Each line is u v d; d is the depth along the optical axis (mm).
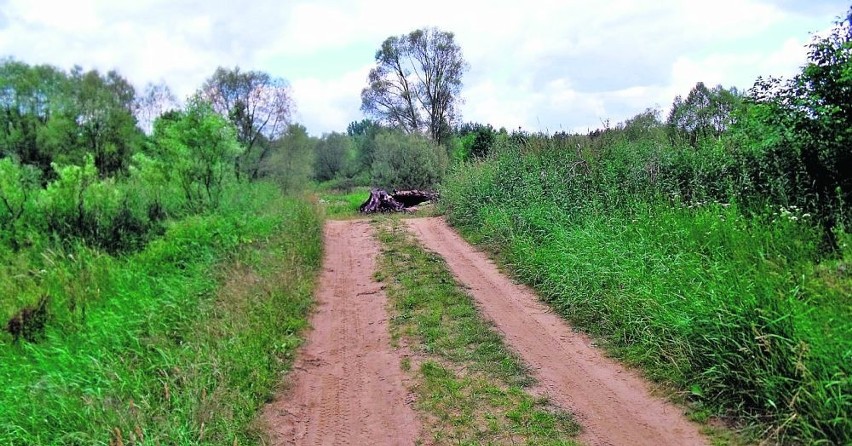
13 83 32906
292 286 9078
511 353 6375
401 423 5207
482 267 9945
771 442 4289
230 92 29844
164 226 12594
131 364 6422
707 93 13258
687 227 7949
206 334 6906
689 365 5320
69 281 9469
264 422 5305
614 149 12242
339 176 44375
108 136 32781
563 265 8266
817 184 7824
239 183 17484
